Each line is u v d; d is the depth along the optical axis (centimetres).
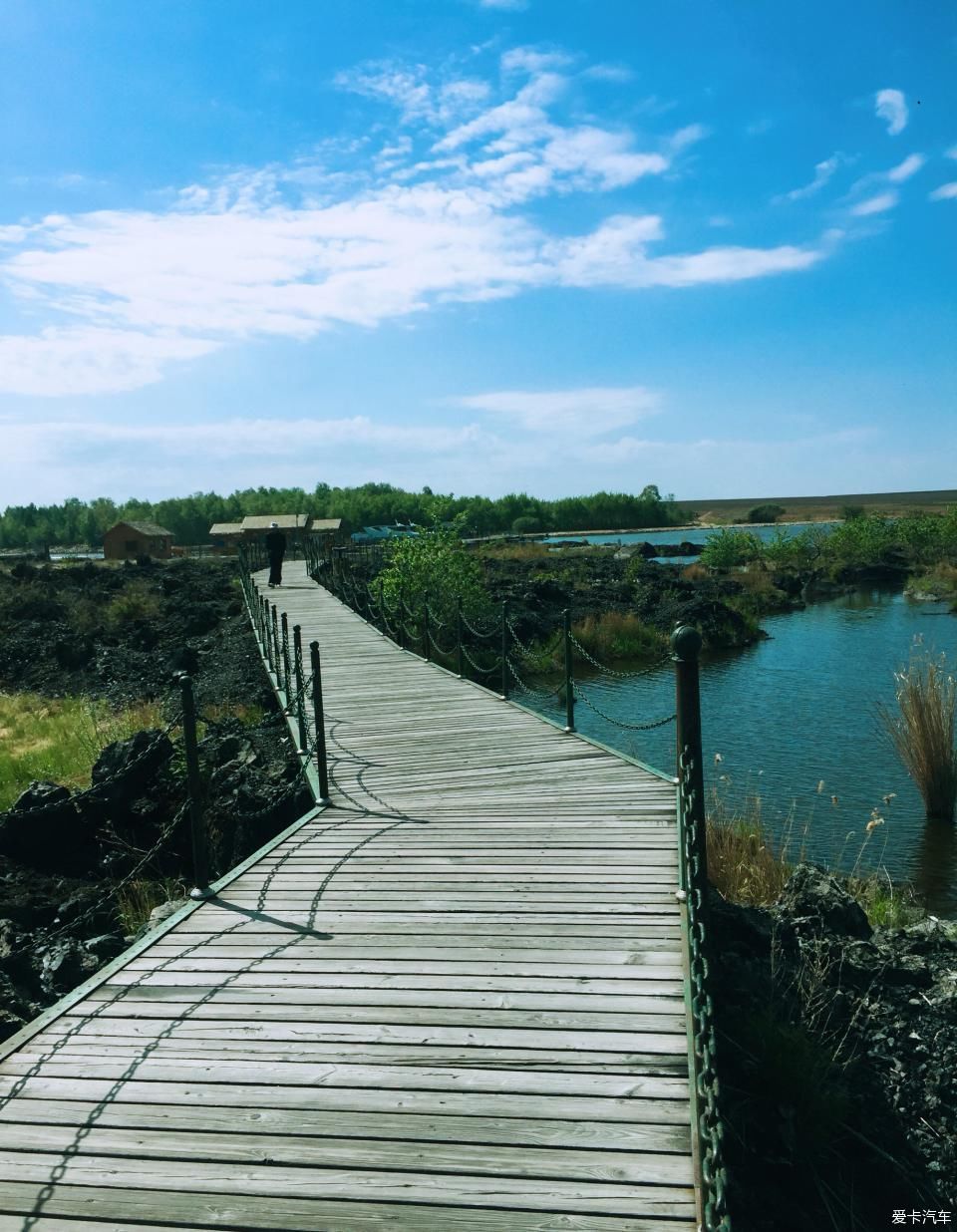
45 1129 381
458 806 823
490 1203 332
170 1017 470
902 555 4553
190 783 643
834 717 1711
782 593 3572
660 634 2661
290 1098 397
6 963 694
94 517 14300
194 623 2664
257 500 14012
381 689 1417
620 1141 365
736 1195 426
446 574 2464
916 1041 541
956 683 1227
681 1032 441
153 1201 339
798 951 604
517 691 2064
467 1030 448
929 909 912
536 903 598
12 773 1420
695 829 506
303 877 662
